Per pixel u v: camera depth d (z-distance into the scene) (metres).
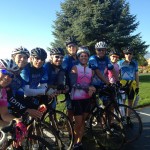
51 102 2.98
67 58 3.26
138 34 15.38
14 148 1.92
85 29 14.17
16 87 2.57
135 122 3.47
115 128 3.17
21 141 1.95
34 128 2.54
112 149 3.04
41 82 2.90
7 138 1.86
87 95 3.00
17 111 2.24
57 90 2.99
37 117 2.28
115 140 3.20
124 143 3.13
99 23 14.25
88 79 3.00
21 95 2.64
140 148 3.10
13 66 1.98
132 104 4.20
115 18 15.27
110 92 3.32
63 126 3.04
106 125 3.22
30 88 2.74
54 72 3.04
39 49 2.72
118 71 4.02
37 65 2.72
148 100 6.18
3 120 2.05
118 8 15.21
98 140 3.19
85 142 3.27
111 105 3.28
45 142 2.09
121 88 3.79
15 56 2.64
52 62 3.04
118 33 14.46
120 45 14.71
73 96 2.97
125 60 4.07
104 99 3.43
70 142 2.95
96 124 3.25
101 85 3.45
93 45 14.05
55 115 3.01
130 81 4.06
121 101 3.65
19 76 2.61
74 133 2.99
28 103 2.63
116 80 3.80
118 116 3.28
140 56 16.16
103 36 14.52
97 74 3.37
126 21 15.15
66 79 3.15
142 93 7.77
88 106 3.09
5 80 1.97
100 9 14.52
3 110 2.06
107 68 3.57
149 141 3.33
